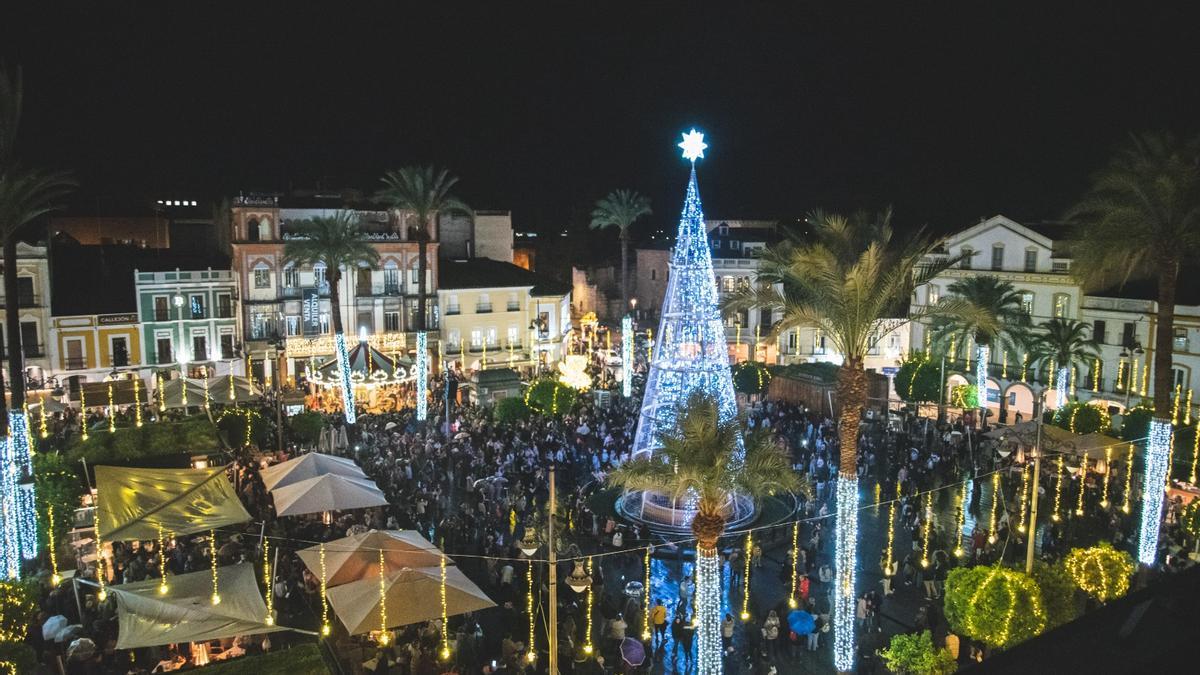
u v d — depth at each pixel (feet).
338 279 193.26
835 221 85.71
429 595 69.72
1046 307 186.80
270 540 95.66
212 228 235.40
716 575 70.54
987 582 65.67
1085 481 119.75
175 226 231.71
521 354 237.25
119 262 202.90
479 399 179.73
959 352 194.70
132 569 83.46
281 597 83.05
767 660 78.79
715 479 67.46
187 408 154.20
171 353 198.29
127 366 192.95
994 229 196.75
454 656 72.74
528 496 118.52
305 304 210.18
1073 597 69.36
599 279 328.70
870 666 75.77
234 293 205.05
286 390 169.48
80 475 108.68
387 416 162.91
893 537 110.01
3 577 83.05
